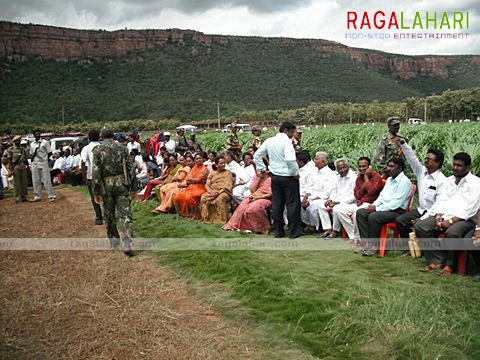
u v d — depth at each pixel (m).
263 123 51.47
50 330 3.95
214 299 4.51
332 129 15.55
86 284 5.06
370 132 12.67
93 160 6.35
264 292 4.55
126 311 4.27
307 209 7.13
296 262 5.50
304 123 47.50
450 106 38.81
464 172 5.04
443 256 5.05
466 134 10.19
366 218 5.93
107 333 3.84
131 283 5.07
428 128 13.17
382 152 7.21
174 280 5.17
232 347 3.56
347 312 3.91
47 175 12.06
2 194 13.31
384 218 5.73
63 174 16.45
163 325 3.97
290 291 4.52
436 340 3.45
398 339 3.41
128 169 6.46
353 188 6.84
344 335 3.60
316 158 7.19
